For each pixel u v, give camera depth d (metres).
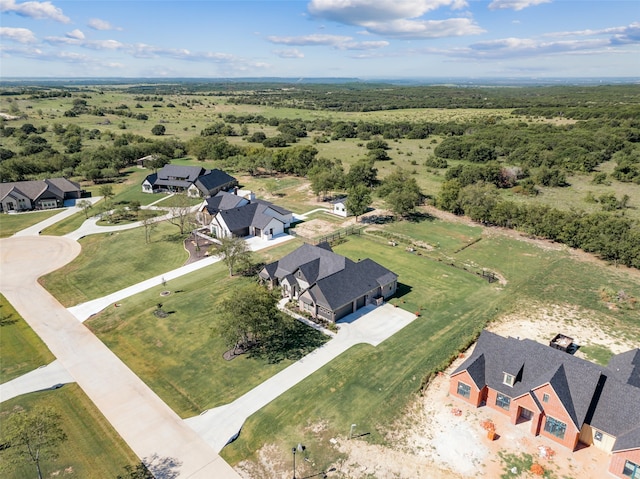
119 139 160.88
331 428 35.81
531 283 62.91
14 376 42.53
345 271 55.84
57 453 33.34
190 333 49.91
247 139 187.50
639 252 65.88
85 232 84.62
